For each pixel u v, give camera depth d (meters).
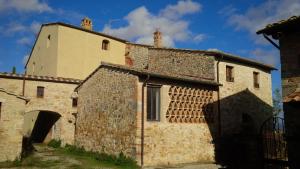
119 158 13.82
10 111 14.08
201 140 15.51
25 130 25.23
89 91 18.47
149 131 13.70
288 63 10.04
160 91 14.58
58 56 23.72
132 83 14.08
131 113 13.85
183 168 13.12
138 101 13.62
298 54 9.82
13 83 19.58
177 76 14.91
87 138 17.83
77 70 24.58
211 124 16.16
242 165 14.88
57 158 15.47
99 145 16.25
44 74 25.20
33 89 20.22
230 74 17.78
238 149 15.88
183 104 15.15
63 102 21.16
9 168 12.54
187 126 15.09
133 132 13.52
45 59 25.22
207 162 15.22
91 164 13.65
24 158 15.23
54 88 20.97
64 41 24.25
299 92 9.11
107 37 26.75
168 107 14.57
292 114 9.60
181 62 18.55
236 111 17.55
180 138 14.70
